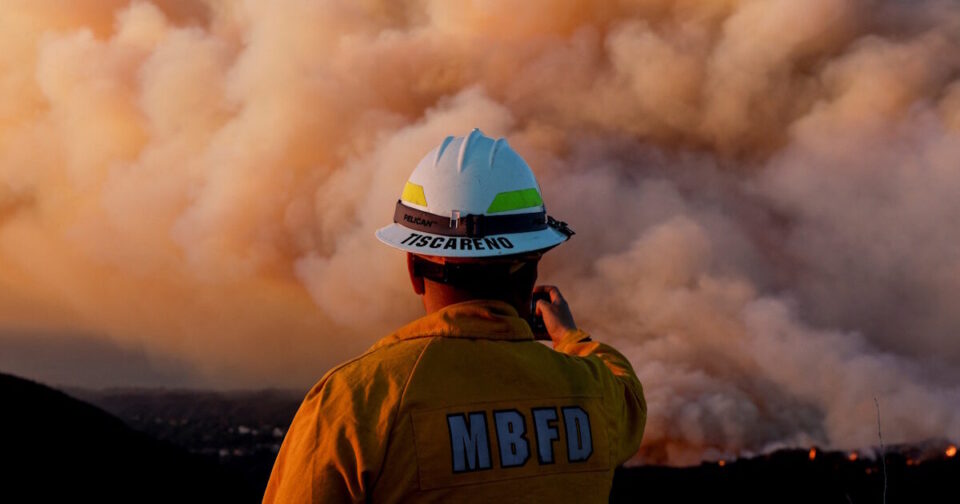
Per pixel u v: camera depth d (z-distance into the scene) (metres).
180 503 10.27
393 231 1.64
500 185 1.61
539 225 1.65
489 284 1.55
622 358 1.80
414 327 1.50
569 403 1.50
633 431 1.67
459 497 1.35
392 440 1.34
